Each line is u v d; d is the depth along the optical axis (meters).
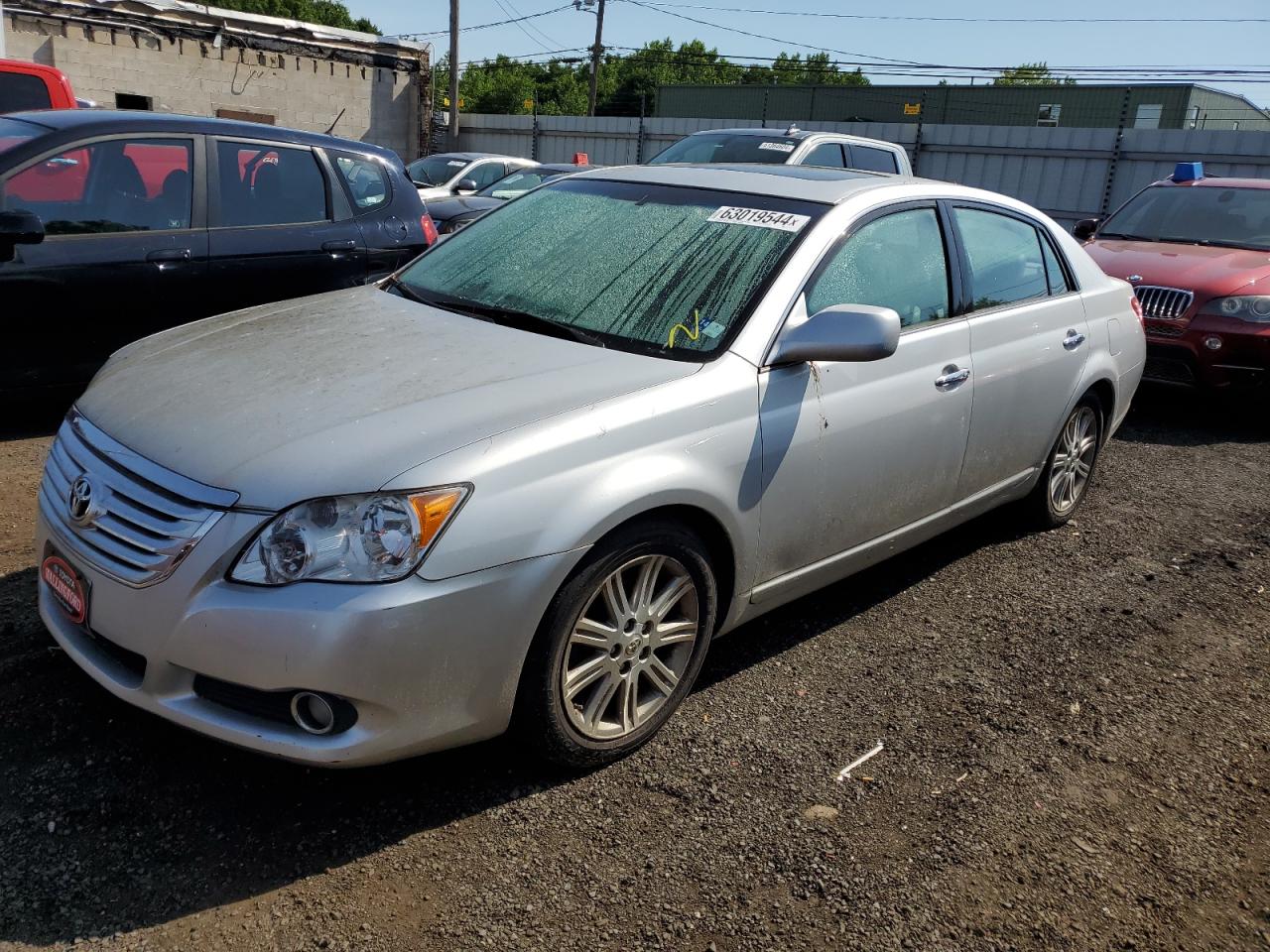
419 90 24.23
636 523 2.88
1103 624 4.24
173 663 2.49
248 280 5.95
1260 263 7.72
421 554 2.44
